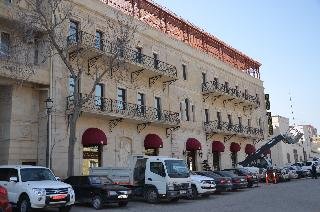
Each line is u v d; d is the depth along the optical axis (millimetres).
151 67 30750
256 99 49625
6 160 22078
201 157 37469
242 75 49531
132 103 29828
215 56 45156
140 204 18953
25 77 22281
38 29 23125
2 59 21141
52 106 22125
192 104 37781
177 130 34719
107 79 28172
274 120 59000
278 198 19578
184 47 38062
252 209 15336
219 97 42312
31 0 23672
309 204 16578
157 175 19453
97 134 25438
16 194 14664
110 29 29250
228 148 43062
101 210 16328
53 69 24266
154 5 35281
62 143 23891
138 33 32031
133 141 29641
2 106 23156
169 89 34781
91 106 25578
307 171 42438
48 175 15977
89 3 27734
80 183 18047
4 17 21688
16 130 22641
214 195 23891
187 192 19688
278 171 36281
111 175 21062
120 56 27406
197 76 39500
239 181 26625
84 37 26047
